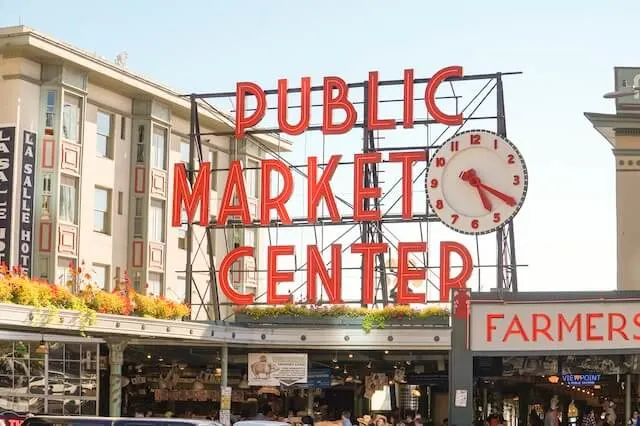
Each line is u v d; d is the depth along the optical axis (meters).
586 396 47.34
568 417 46.53
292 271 46.31
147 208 52.62
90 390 38.16
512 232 45.75
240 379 45.41
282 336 41.28
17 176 44.78
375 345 41.22
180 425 25.30
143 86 51.88
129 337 36.59
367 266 45.66
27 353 37.41
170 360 45.25
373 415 45.53
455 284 45.12
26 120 46.12
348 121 48.62
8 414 30.28
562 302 32.16
